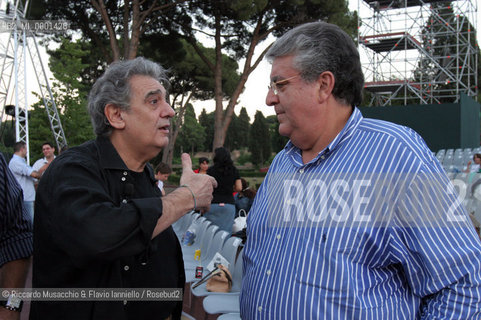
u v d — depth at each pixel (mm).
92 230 1151
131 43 13750
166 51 18516
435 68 24125
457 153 15656
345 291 1244
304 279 1310
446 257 1176
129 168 1480
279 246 1428
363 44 23047
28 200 6723
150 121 1407
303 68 1349
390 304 1275
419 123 17297
